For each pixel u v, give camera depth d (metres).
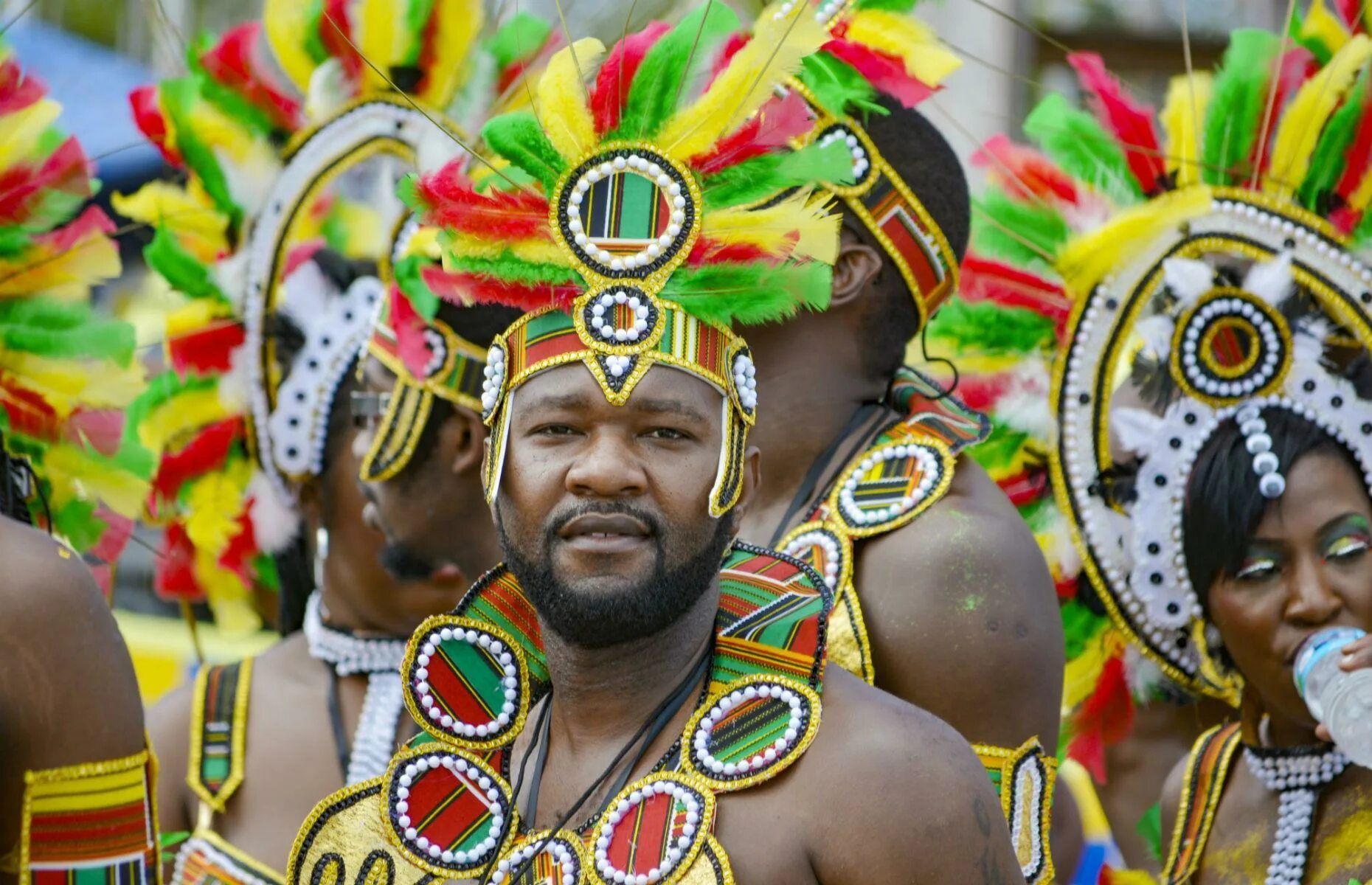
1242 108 10.04
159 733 10.43
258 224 11.26
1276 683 9.25
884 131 9.12
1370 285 9.67
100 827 7.29
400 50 11.23
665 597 6.54
